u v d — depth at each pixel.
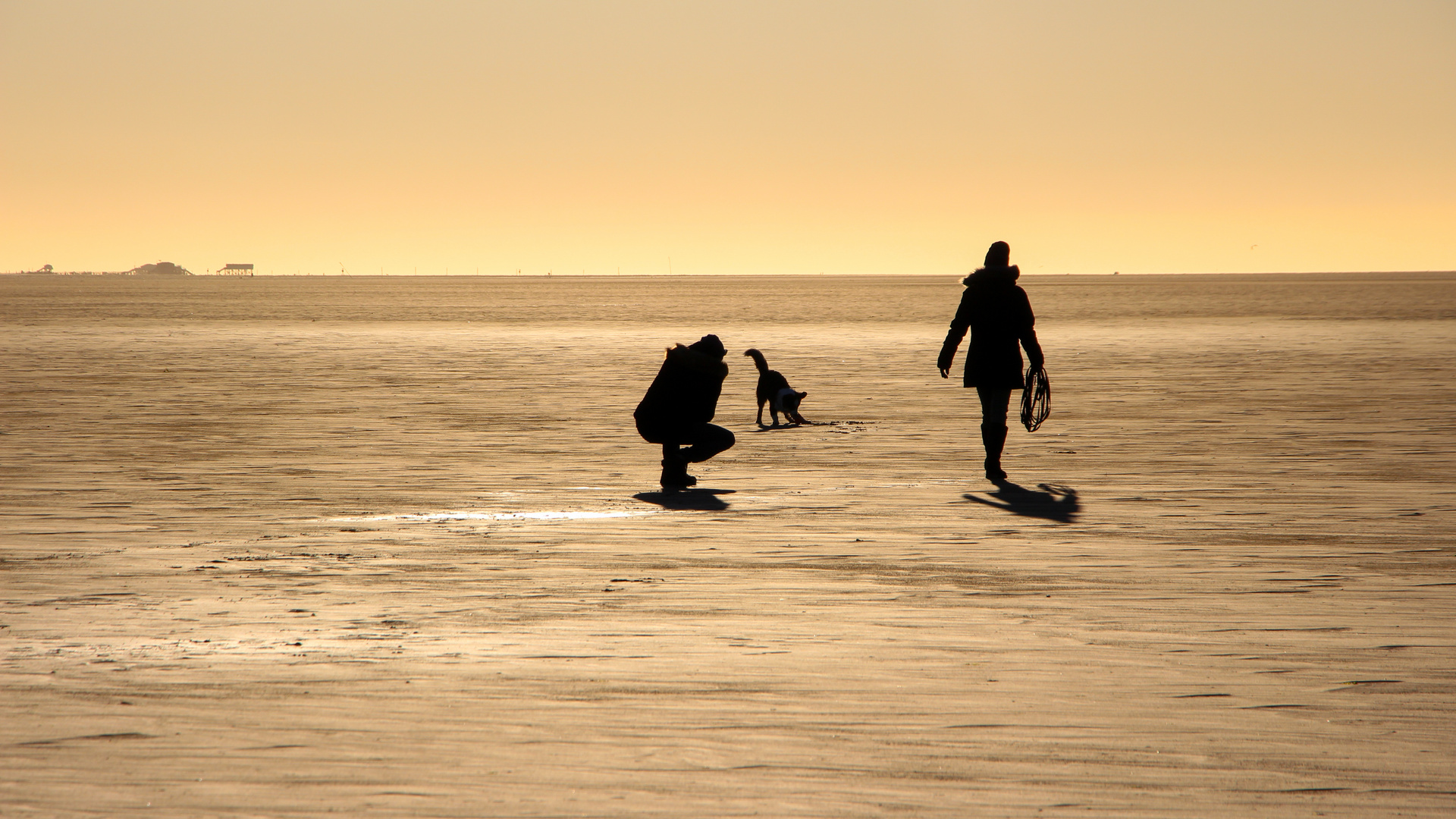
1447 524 24.53
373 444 40.38
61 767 10.22
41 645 14.88
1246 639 15.05
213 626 15.96
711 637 15.24
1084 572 19.73
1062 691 12.71
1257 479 31.58
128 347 100.94
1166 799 9.52
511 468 34.81
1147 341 110.88
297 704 12.21
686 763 10.37
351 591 18.36
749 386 68.12
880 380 69.88
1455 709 12.09
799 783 9.85
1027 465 35.00
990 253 32.75
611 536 23.47
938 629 15.70
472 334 133.62
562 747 10.81
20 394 58.25
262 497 29.12
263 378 69.94
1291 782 9.95
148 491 30.06
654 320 183.50
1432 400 54.03
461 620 16.27
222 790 9.63
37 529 24.53
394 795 9.52
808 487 30.81
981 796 9.57
